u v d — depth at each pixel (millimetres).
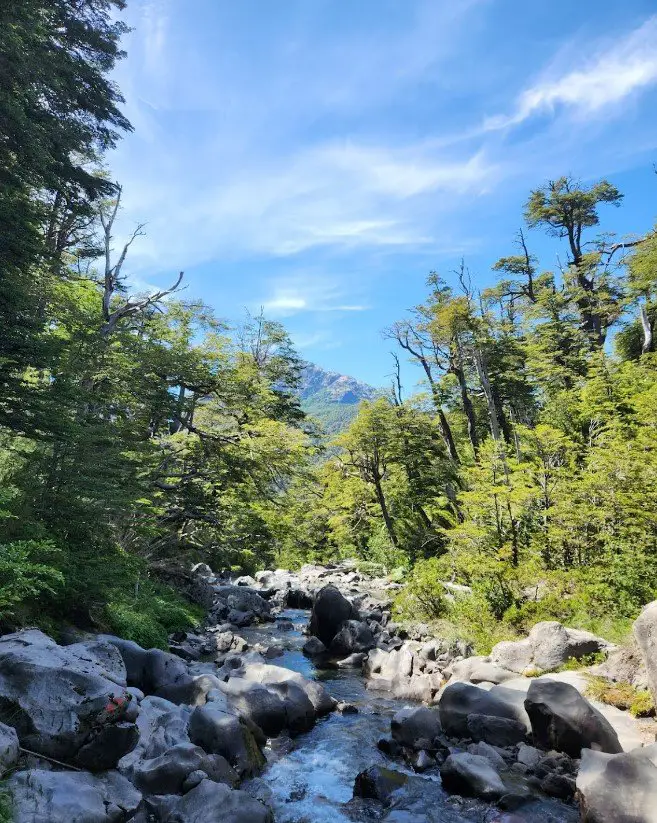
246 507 25609
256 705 10555
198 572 30422
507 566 16891
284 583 30719
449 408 41438
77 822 5996
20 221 14367
